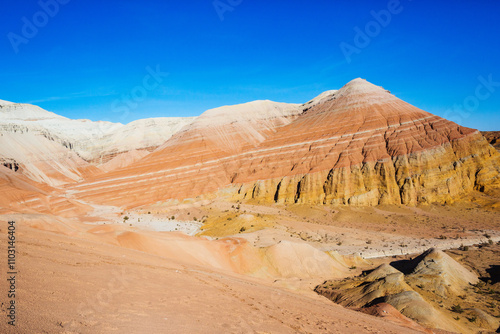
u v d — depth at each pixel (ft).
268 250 161.27
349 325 64.08
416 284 142.92
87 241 83.20
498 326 110.11
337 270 172.24
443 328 98.73
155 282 54.24
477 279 161.27
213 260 136.98
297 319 55.31
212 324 39.34
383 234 272.10
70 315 29.89
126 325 31.35
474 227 284.82
